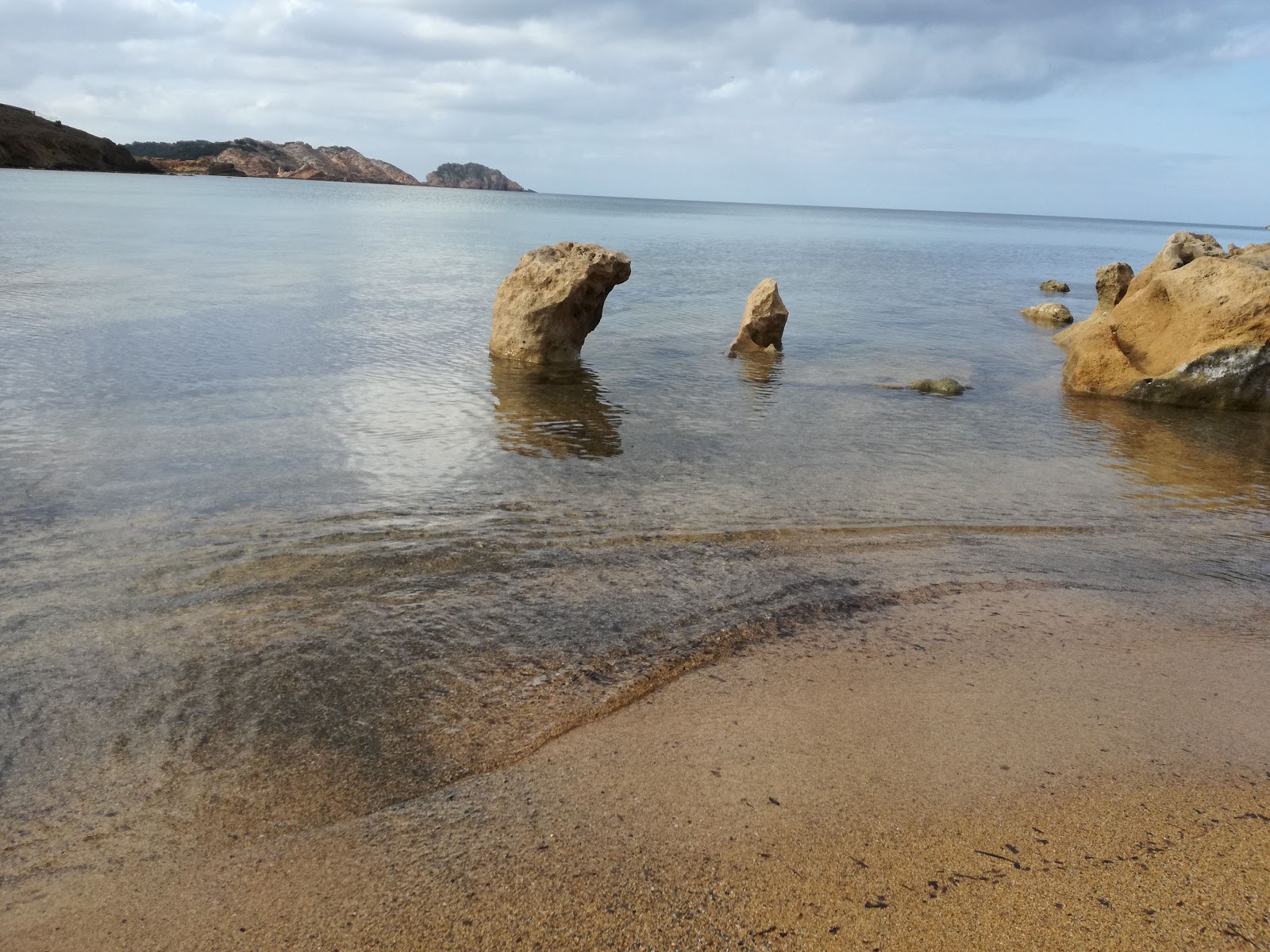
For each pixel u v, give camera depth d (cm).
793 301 2747
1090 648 575
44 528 712
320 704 472
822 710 483
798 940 321
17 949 307
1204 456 1112
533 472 930
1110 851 376
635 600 622
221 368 1370
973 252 6712
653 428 1154
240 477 865
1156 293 1579
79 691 477
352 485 856
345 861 355
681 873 352
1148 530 824
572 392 1355
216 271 2636
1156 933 330
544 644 550
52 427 1009
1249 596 674
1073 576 702
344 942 314
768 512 829
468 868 352
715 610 611
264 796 396
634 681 509
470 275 2981
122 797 392
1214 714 496
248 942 313
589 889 341
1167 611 640
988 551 753
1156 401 1445
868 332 2173
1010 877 358
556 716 469
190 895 335
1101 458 1091
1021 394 1491
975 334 2222
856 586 664
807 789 409
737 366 1642
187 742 434
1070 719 484
